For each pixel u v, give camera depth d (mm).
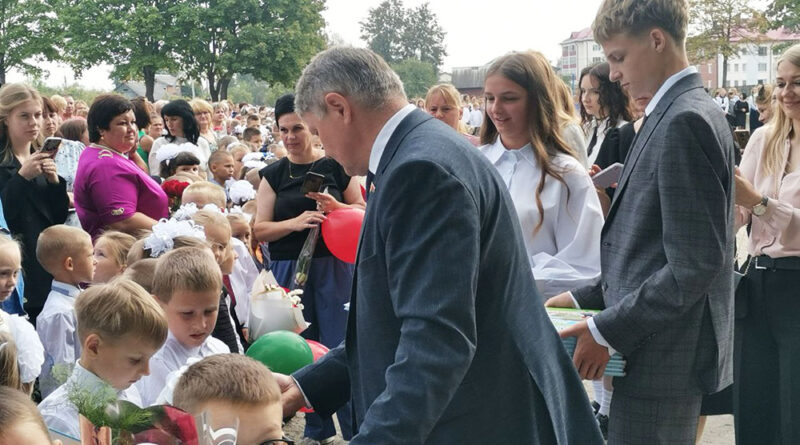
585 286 3137
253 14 49938
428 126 2031
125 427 1688
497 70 3447
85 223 4793
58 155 6191
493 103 3461
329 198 4656
